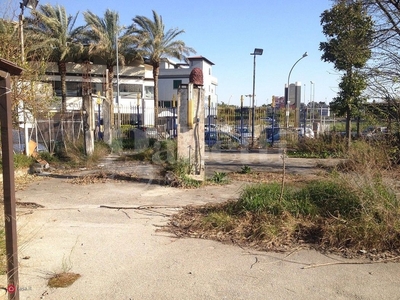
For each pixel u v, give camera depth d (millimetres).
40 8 28062
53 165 13648
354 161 7012
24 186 10180
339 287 4133
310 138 20312
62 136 16281
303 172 12867
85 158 14227
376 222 5418
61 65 30484
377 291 4039
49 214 7246
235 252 5188
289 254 5070
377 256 4938
